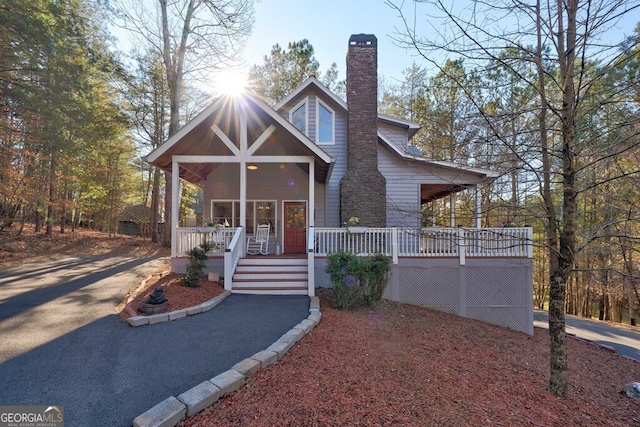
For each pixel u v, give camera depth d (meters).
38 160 13.98
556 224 4.82
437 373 4.46
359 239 9.14
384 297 8.72
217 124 9.52
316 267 8.87
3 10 8.70
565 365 4.58
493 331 7.84
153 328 5.34
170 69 16.05
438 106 16.81
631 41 3.88
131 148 19.59
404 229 8.77
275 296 7.81
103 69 12.67
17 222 18.58
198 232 9.24
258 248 11.73
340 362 4.32
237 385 3.45
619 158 5.18
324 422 2.96
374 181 10.58
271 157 9.13
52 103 10.37
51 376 3.67
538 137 5.79
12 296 7.03
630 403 5.23
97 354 4.28
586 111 4.27
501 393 4.26
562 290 4.58
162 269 10.62
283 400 3.28
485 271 8.88
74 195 20.28
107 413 3.00
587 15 3.86
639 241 4.55
